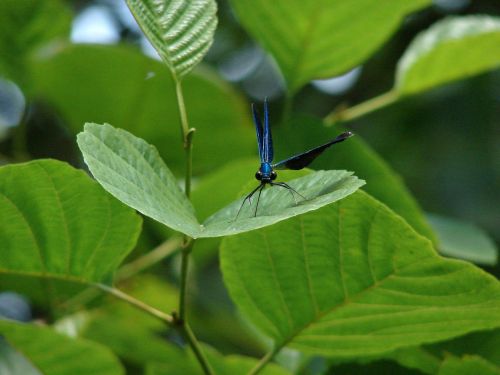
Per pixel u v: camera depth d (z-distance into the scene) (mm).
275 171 532
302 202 512
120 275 688
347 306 555
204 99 690
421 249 530
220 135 704
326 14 645
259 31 656
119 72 681
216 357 606
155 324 718
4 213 534
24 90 709
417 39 699
